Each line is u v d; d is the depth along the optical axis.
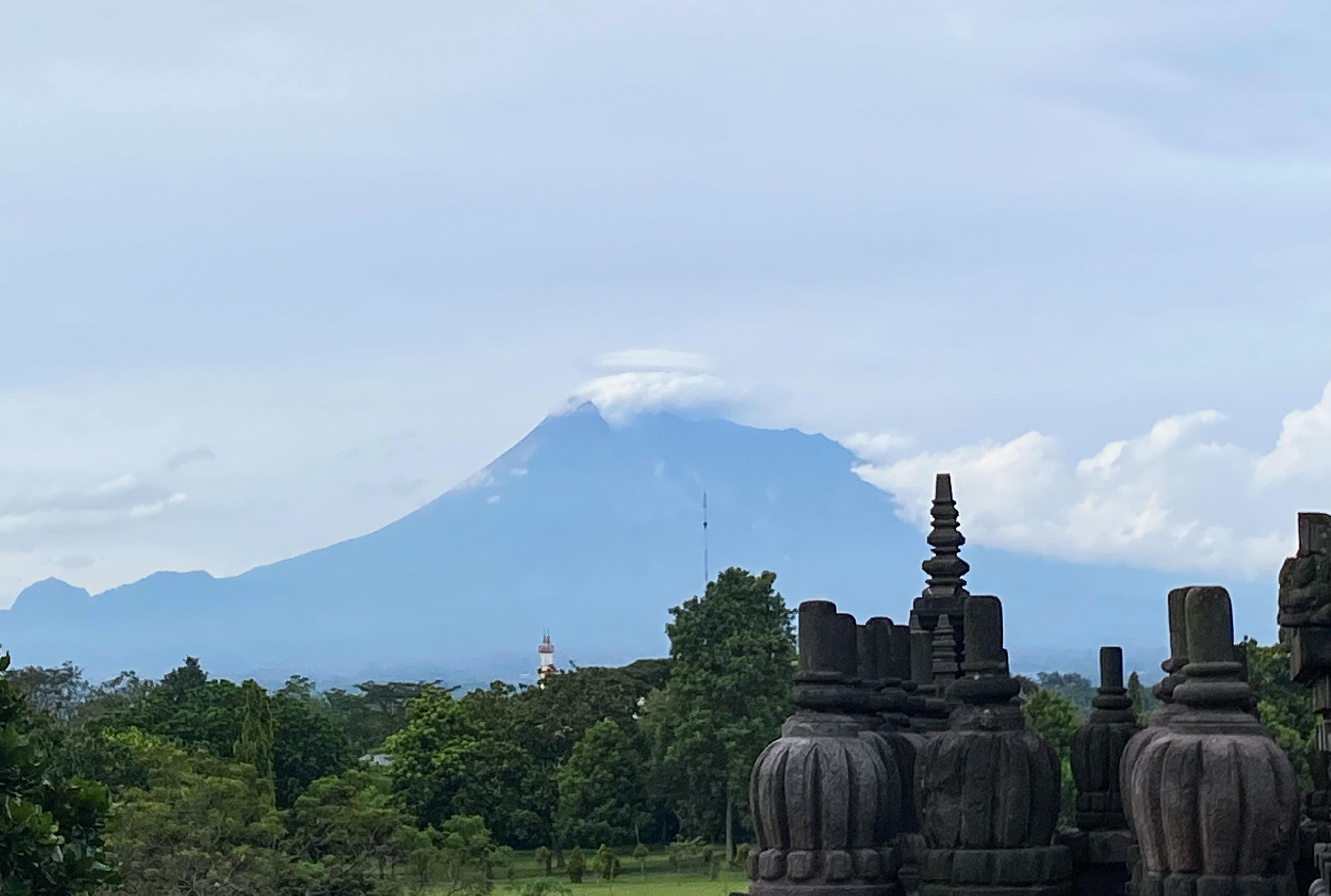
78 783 22.16
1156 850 9.32
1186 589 9.88
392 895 69.88
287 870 66.81
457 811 103.75
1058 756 11.13
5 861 19.47
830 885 10.63
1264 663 33.44
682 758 101.44
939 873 10.72
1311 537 9.38
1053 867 10.64
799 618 11.20
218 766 72.81
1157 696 10.82
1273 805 9.09
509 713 120.88
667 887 94.50
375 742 148.25
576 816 105.19
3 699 22.23
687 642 103.19
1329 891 9.43
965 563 20.86
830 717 11.00
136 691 122.19
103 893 56.81
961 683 10.89
